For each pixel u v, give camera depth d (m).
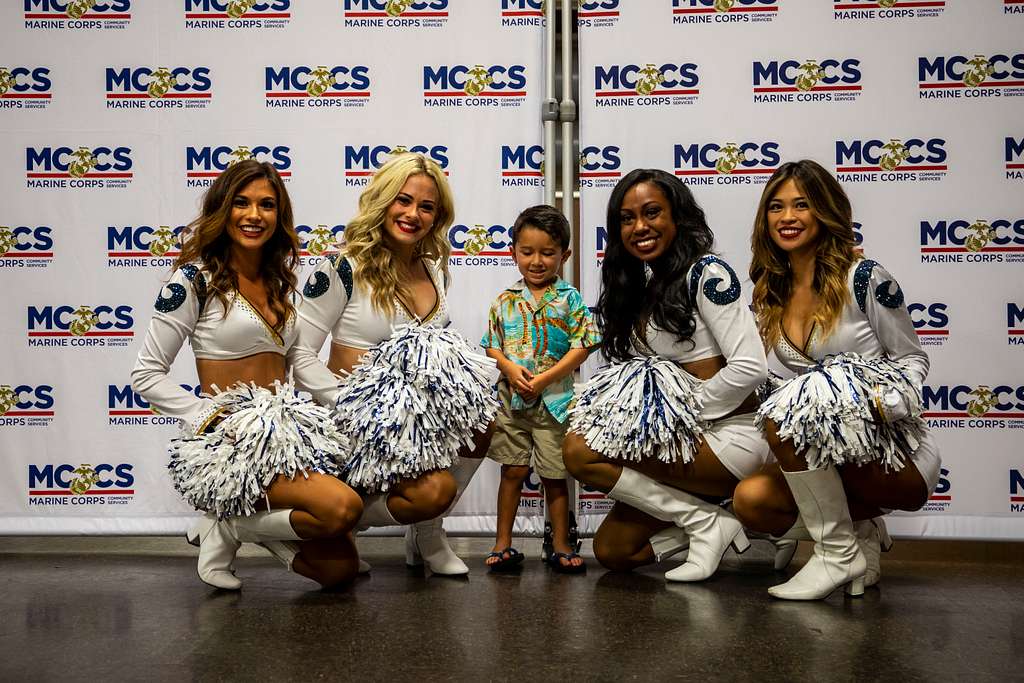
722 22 2.82
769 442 2.10
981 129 2.78
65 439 2.88
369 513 2.24
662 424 2.20
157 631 1.82
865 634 1.78
